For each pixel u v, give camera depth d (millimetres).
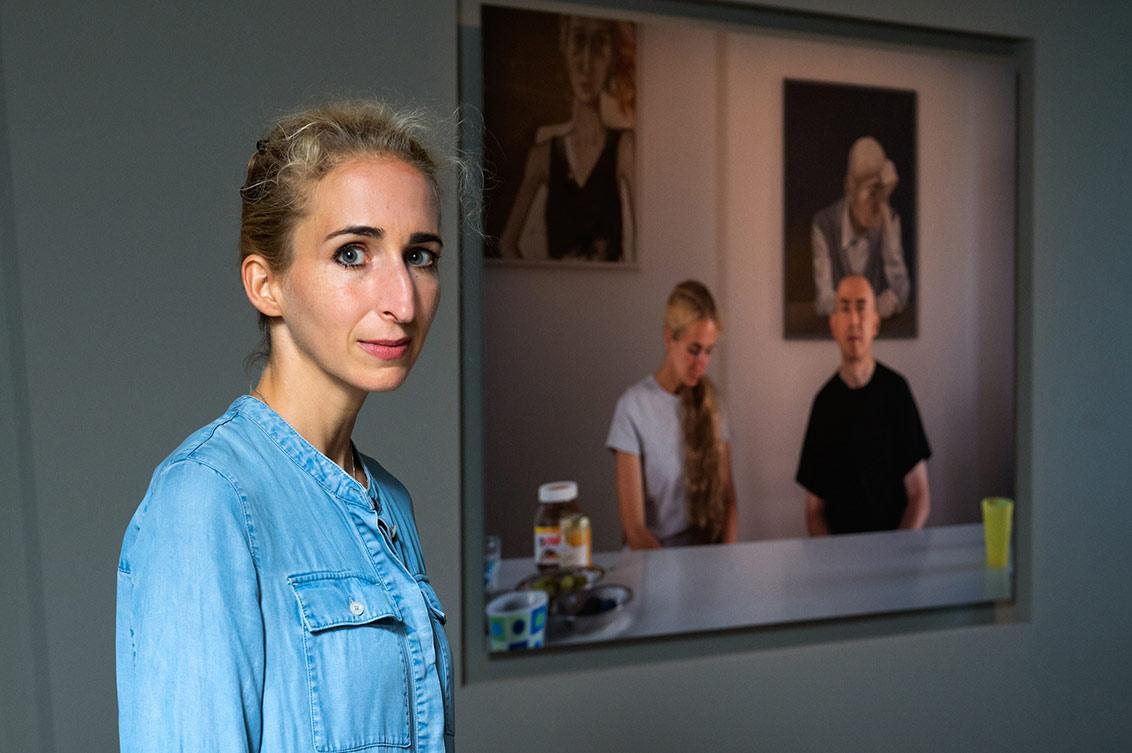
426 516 2020
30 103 1783
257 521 748
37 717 1849
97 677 1867
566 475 2092
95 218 1829
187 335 1889
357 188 776
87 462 1846
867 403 2314
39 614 1838
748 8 2188
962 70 2361
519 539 2076
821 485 2289
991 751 2531
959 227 2371
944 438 2395
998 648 2523
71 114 1807
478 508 2084
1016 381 2494
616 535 2137
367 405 1979
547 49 2020
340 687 758
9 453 1820
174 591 688
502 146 2002
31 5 1773
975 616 2527
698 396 2172
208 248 1892
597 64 2051
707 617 2213
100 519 1856
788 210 2211
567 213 2049
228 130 1891
